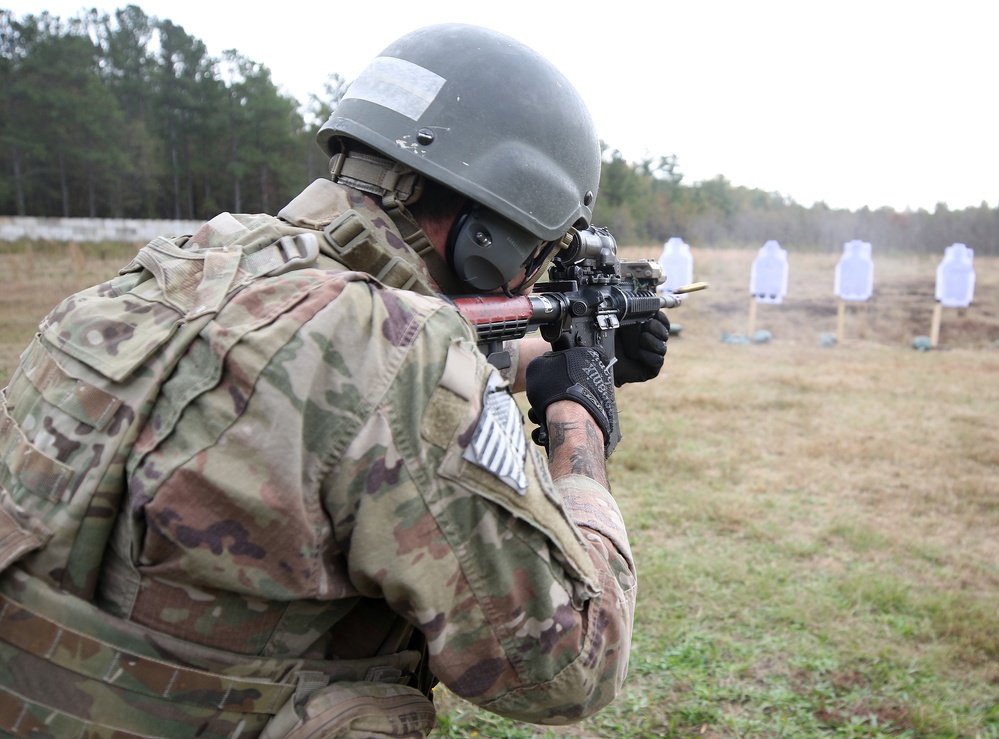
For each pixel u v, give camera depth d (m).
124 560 0.84
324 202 1.09
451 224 1.18
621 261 1.99
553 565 0.90
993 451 6.35
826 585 3.93
